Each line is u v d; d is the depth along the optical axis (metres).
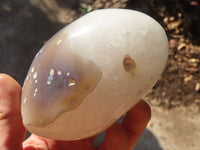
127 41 0.09
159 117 0.24
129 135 0.13
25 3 0.34
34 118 0.09
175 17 0.32
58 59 0.09
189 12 0.31
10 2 0.34
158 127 0.24
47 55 0.09
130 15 0.10
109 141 0.12
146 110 0.12
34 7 0.34
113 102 0.09
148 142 0.23
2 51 0.28
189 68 0.28
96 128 0.09
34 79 0.09
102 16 0.10
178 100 0.26
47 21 0.33
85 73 0.09
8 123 0.10
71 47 0.09
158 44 0.09
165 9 0.32
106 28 0.09
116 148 0.11
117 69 0.09
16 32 0.30
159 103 0.26
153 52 0.09
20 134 0.11
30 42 0.30
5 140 0.10
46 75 0.09
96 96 0.09
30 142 0.13
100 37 0.09
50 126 0.09
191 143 0.23
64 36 0.09
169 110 0.25
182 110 0.25
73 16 0.35
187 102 0.26
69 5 0.36
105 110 0.09
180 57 0.29
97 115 0.09
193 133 0.23
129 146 0.13
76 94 0.09
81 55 0.09
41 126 0.09
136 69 0.09
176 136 0.23
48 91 0.09
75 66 0.09
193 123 0.24
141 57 0.09
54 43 0.10
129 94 0.09
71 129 0.09
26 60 0.28
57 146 0.13
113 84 0.09
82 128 0.09
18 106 0.10
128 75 0.09
